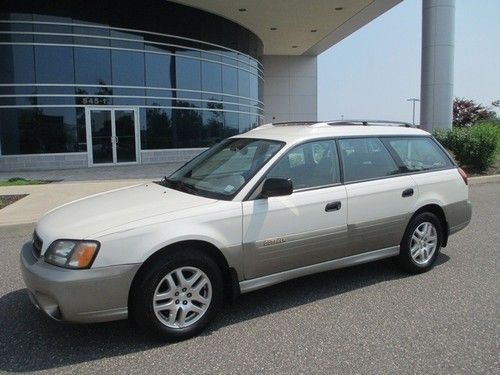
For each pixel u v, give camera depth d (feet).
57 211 14.57
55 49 58.59
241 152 16.30
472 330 13.26
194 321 13.00
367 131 17.43
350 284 17.02
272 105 105.70
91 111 60.80
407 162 18.08
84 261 11.73
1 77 57.41
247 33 79.61
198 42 68.80
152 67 64.49
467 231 25.14
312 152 15.72
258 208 14.01
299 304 15.25
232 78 75.05
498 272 18.29
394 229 17.11
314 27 79.51
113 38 61.36
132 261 12.05
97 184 41.88
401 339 12.76
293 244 14.66
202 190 14.87
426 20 59.82
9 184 43.98
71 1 58.75
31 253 13.08
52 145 59.31
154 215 12.89
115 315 12.09
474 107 99.04
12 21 56.95
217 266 13.34
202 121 70.23
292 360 11.73
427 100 60.23
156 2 64.08
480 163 49.14
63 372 11.28
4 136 57.88
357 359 11.74
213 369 11.35
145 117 64.39
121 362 11.73
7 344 12.71
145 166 61.87
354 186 16.11
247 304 15.30
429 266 18.37
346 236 15.84
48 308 11.93
